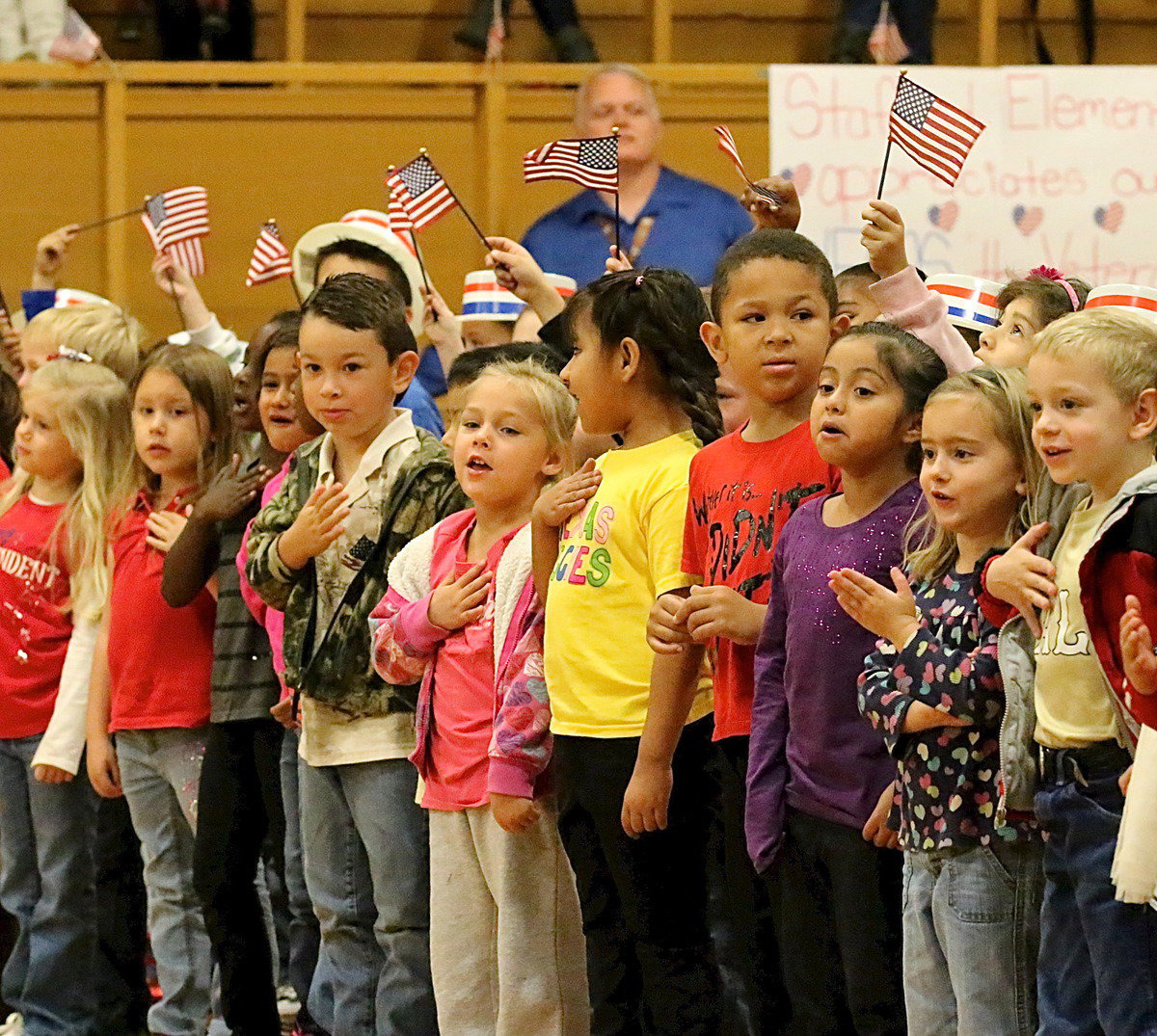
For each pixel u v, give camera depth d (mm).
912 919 11008
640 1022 13172
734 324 12680
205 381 18047
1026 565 10508
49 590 19000
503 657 13758
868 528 11719
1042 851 10633
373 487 15398
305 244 22109
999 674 10656
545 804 13656
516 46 29391
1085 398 10234
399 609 14531
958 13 29625
